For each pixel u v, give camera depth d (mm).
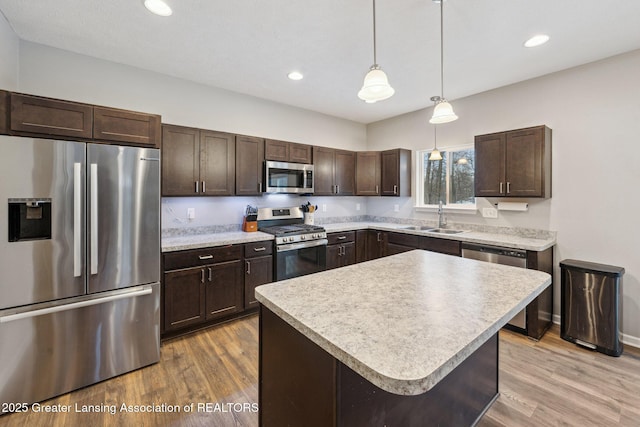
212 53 2574
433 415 1377
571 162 2811
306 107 4117
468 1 1854
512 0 1841
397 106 4066
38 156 1751
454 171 3963
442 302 1209
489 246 2910
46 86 2445
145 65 2816
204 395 1888
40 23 2125
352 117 4641
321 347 948
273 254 3242
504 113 3285
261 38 2316
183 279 2619
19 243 1719
